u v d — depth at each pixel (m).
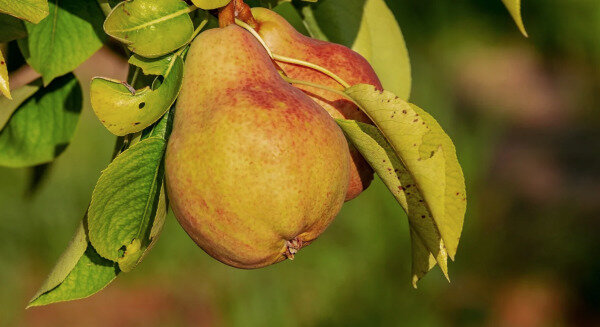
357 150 0.71
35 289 2.27
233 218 0.65
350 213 2.33
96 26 0.75
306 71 0.71
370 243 2.28
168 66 0.67
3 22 0.74
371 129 0.68
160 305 2.21
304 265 2.25
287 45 0.71
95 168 2.45
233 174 0.65
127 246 0.68
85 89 2.40
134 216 0.68
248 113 0.65
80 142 2.45
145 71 0.67
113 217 0.68
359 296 2.22
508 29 3.59
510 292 2.38
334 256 2.25
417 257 0.70
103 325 2.16
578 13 3.65
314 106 0.67
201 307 2.21
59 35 0.75
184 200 0.66
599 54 3.59
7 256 2.26
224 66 0.67
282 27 0.71
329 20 0.79
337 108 0.70
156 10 0.67
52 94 0.83
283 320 2.17
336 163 0.66
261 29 0.71
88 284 0.71
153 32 0.67
